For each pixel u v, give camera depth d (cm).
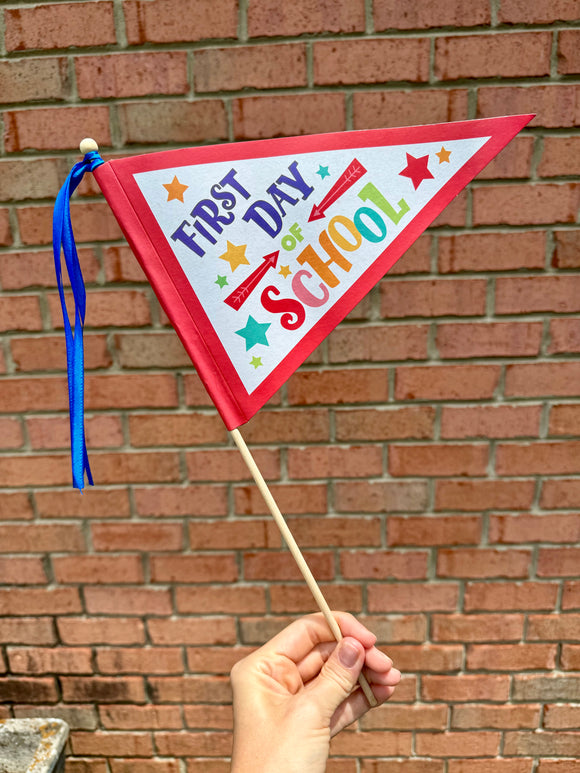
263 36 98
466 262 107
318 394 114
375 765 137
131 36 99
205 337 72
